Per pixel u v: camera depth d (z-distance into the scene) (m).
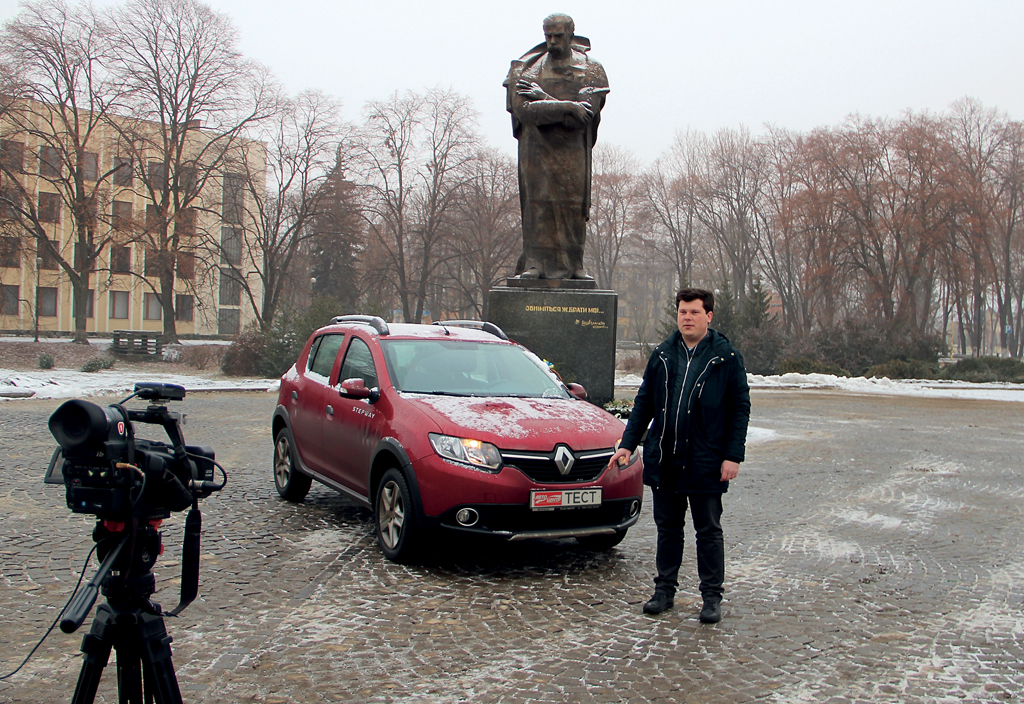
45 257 44.91
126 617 2.49
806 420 17.86
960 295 48.75
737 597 5.18
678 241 65.94
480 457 5.46
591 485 5.62
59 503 7.39
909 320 45.62
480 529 5.44
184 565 2.61
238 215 47.03
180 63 40.72
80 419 2.33
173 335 44.69
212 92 40.81
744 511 8.00
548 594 5.16
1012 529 7.38
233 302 66.31
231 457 10.50
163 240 40.91
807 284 48.69
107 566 2.37
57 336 55.62
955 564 6.11
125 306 61.66
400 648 4.17
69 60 39.53
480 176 46.84
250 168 44.81
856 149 47.22
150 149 44.03
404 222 48.69
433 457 5.53
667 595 4.88
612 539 6.19
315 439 7.25
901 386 31.88
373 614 4.68
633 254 77.19
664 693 3.69
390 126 45.75
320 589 5.12
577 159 14.73
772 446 13.23
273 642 4.20
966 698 3.70
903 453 12.62
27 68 38.59
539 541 6.56
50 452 10.31
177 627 4.38
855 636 4.50
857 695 3.71
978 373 38.75
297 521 7.01
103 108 39.72
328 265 58.38
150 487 2.48
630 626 4.59
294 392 7.83
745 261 63.38
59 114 41.44
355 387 6.25
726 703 3.60
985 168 52.06
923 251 46.38
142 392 2.61
